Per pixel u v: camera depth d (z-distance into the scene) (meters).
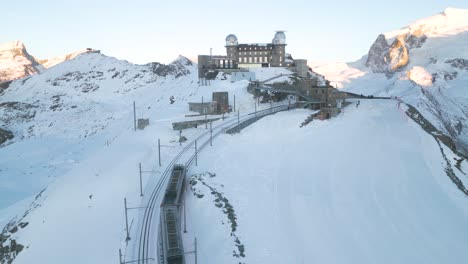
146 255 32.41
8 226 49.44
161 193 43.62
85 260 34.12
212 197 41.03
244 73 112.38
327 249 36.03
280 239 36.44
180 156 55.75
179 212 39.72
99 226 39.09
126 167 52.28
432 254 37.19
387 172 55.84
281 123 74.50
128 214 39.72
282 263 32.81
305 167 55.00
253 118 77.75
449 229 42.47
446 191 52.56
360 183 51.41
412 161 60.88
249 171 51.47
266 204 42.69
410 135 73.81
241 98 93.94
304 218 41.03
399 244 38.28
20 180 83.12
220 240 34.72
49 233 40.94
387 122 82.56
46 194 51.69
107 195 45.22
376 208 45.22
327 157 59.59
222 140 62.69
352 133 72.69
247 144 62.28
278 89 96.31
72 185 50.69
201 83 111.38
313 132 72.25
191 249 33.72
